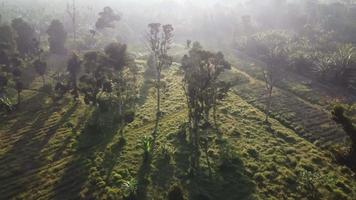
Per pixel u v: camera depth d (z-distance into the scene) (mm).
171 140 60969
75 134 64500
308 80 93875
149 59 106312
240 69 107438
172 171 51594
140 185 48500
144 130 65688
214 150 57344
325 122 68875
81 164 54531
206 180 49250
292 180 49250
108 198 46375
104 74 79250
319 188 47469
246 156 55531
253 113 73250
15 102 79875
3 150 59062
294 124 68250
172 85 90812
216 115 71812
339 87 88750
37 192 48344
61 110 76062
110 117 72000
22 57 112625
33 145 60719
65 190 48625
